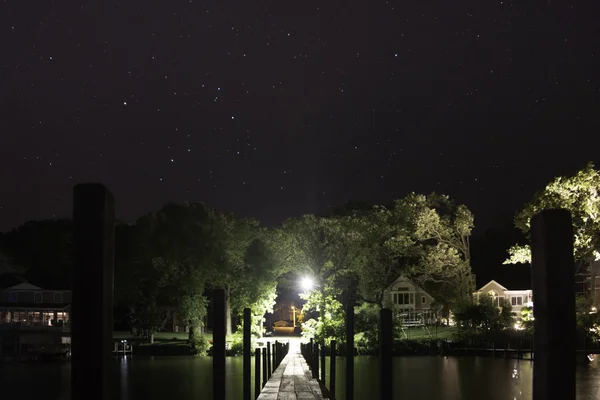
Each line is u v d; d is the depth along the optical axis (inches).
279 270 2369.6
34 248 2962.6
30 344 2399.1
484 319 2225.6
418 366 1836.9
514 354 1984.5
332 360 804.0
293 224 2288.4
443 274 2324.1
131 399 1321.4
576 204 1588.3
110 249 98.1
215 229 2249.0
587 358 1675.7
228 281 2306.8
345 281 2265.0
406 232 2246.6
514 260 1660.9
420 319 2802.7
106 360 94.9
